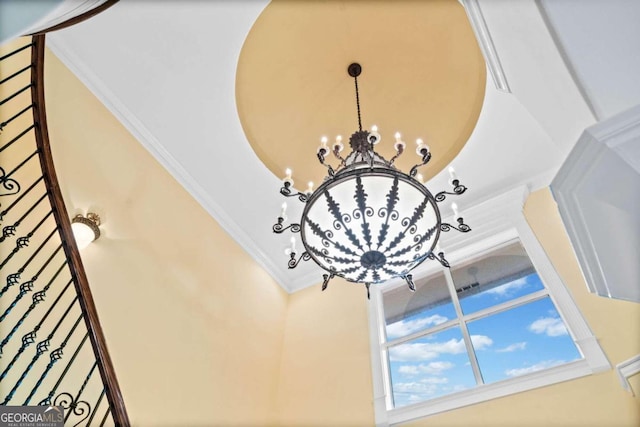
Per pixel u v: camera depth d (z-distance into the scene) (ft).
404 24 13.74
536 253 12.91
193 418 10.80
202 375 11.70
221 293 14.03
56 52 11.93
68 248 8.04
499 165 14.76
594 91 6.06
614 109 6.05
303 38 13.80
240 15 11.90
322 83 14.75
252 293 15.49
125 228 11.67
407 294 14.96
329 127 15.47
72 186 10.68
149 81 12.78
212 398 11.61
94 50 12.24
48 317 8.45
